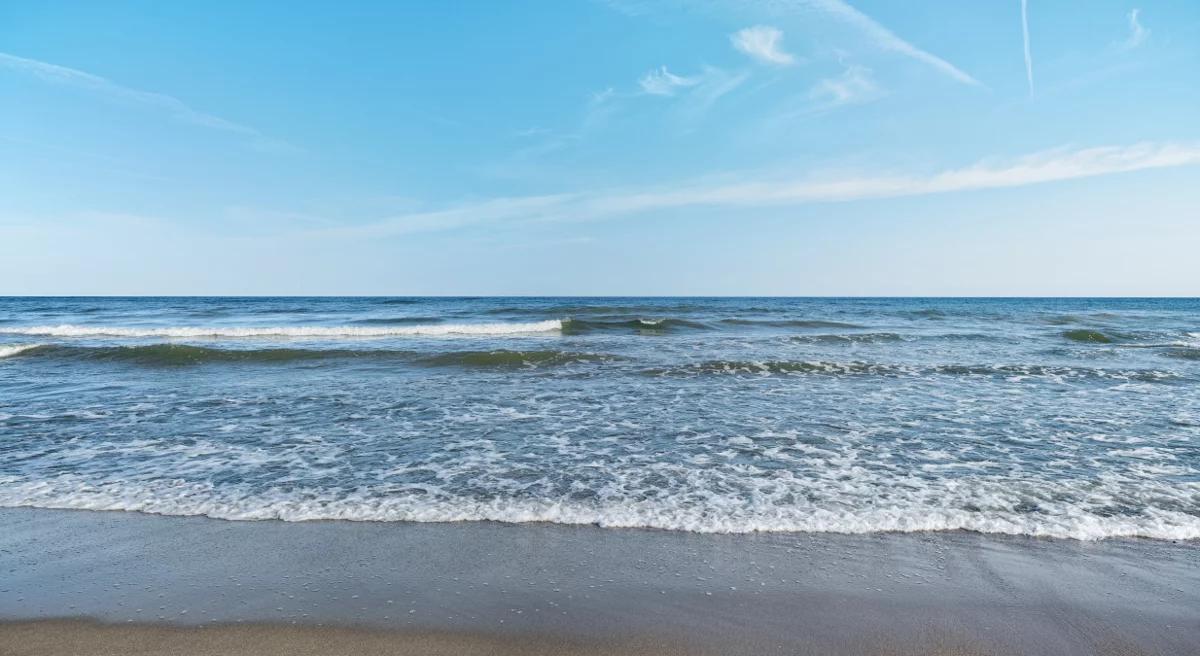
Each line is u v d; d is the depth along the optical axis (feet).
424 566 14.96
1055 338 76.48
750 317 117.91
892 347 65.57
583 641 11.86
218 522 17.69
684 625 12.42
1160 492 19.97
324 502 19.27
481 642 11.78
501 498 19.65
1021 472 22.25
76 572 14.56
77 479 21.48
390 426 29.81
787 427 29.66
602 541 16.47
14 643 11.57
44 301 266.98
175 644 11.62
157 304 210.18
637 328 89.97
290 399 36.55
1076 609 13.08
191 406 34.42
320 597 13.42
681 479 21.57
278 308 160.86
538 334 80.59
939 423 30.48
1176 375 45.65
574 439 27.32
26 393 38.47
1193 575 14.53
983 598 13.52
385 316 119.85
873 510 18.51
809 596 13.57
